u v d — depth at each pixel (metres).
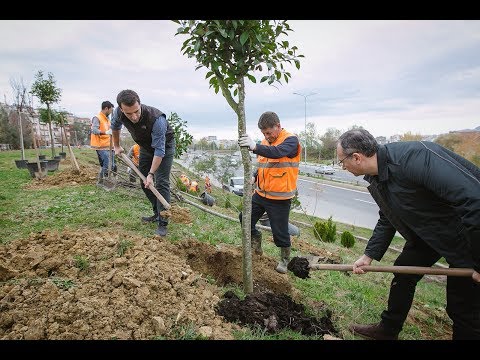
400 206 2.85
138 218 5.64
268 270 4.39
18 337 2.40
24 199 6.89
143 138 4.41
